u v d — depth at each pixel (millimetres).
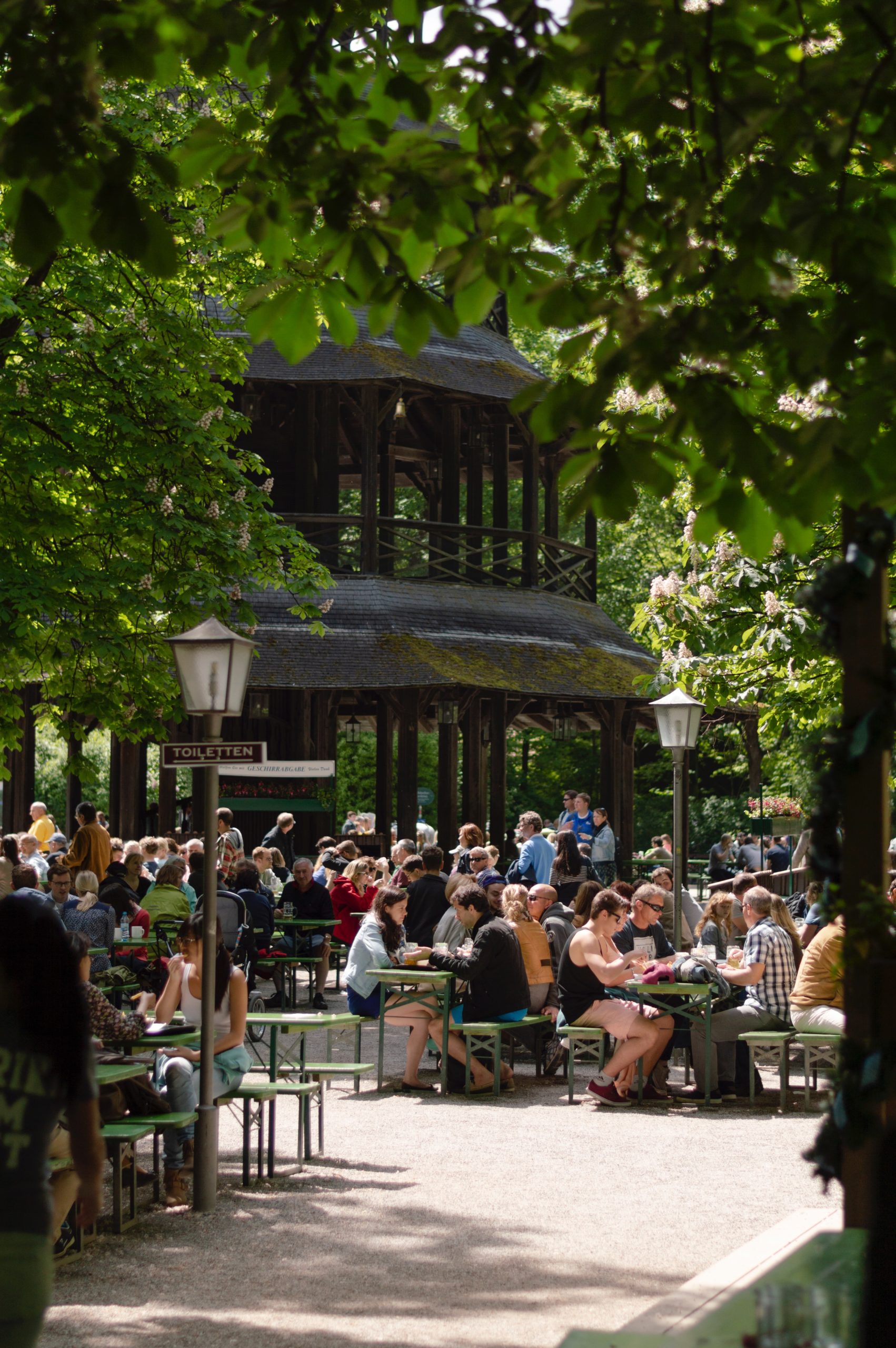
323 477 28844
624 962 12281
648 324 4070
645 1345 3572
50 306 16500
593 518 34281
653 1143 10617
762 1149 10375
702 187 4594
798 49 4742
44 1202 4141
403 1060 14734
